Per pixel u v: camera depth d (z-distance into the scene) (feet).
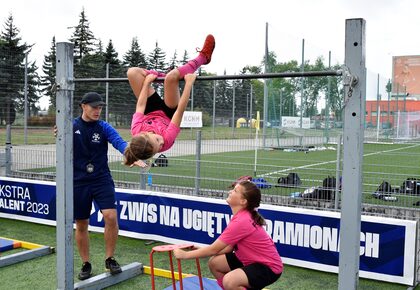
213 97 64.39
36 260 18.03
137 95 12.42
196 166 24.88
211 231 19.04
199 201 19.30
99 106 16.17
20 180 24.50
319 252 16.80
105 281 15.31
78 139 15.92
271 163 40.55
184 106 11.34
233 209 12.04
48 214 23.58
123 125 44.86
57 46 13.78
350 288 9.74
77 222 16.16
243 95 72.95
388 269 15.55
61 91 13.87
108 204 16.01
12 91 44.29
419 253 16.56
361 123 9.51
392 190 27.43
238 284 11.46
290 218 17.31
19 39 105.70
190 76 11.56
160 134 11.25
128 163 11.05
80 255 17.80
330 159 46.09
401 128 92.53
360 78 9.43
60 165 14.10
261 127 72.69
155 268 16.92
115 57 116.88
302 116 64.75
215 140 40.57
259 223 11.87
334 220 16.43
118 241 21.27
